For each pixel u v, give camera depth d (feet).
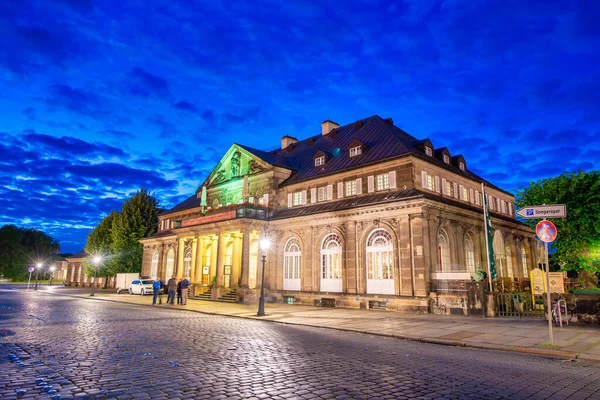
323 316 71.36
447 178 102.73
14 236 314.14
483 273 76.28
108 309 83.15
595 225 85.81
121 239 188.85
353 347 40.06
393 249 85.97
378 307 86.58
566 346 39.96
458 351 39.34
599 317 53.31
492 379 27.61
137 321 61.05
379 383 25.73
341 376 27.45
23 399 21.52
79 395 22.36
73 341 40.93
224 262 119.75
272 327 56.70
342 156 111.04
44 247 341.82
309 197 110.73
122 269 187.42
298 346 39.88
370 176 96.99
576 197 89.04
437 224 88.48
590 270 88.53
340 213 96.22
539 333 48.55
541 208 42.32
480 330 51.93
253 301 106.11
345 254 95.25
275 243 112.16
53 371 27.96
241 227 111.45
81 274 232.32
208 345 39.55
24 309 80.28
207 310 82.99
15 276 307.37
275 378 26.55
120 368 29.07
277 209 118.11
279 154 143.23
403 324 58.95
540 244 100.48
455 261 91.81
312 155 125.90
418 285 80.64
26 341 40.75
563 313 56.75
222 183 137.90
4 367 29.12
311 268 102.06
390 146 99.45
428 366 31.42
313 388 24.30
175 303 103.45
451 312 74.95
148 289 140.67
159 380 25.80
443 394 23.62
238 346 39.19
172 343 40.40
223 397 22.30
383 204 87.40
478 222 105.40
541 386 26.11
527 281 96.02
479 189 117.50
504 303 70.49
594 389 25.61
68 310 78.89
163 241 167.73
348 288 93.04
